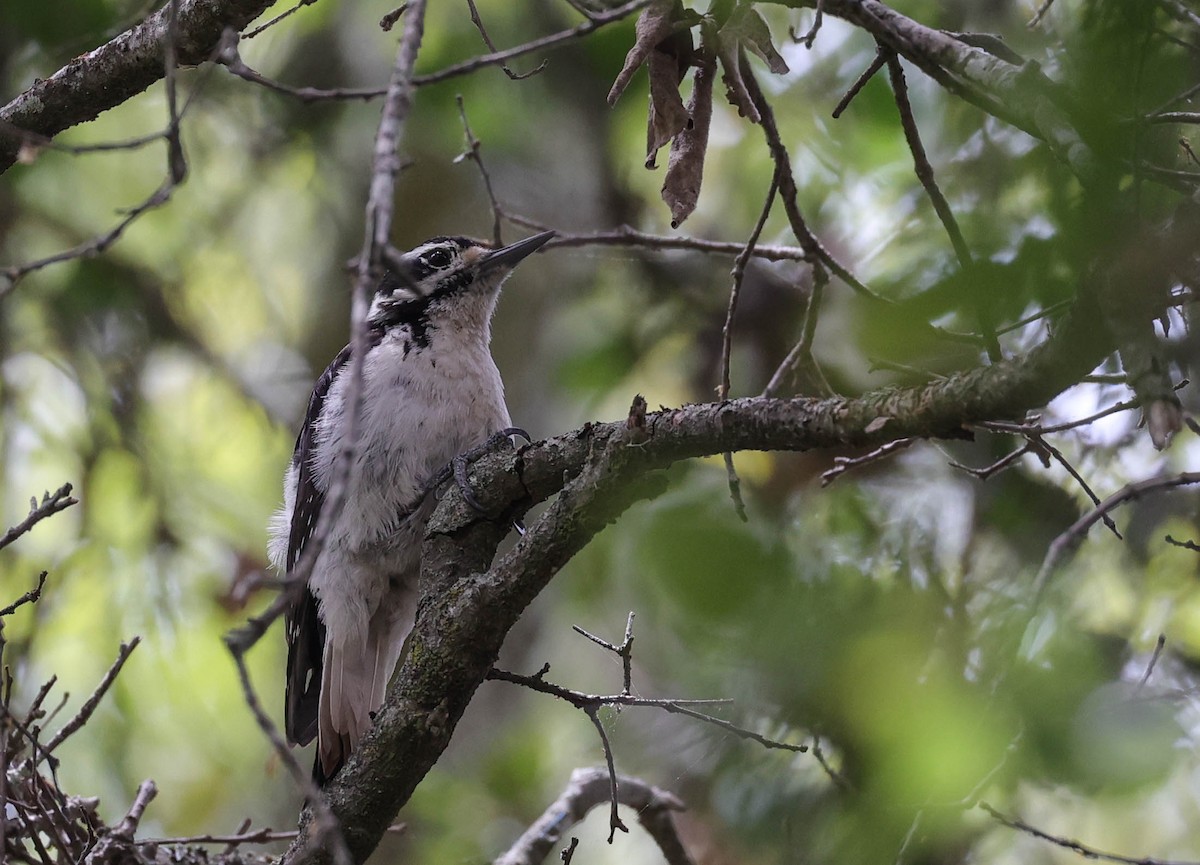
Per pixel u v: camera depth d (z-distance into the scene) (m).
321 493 9.88
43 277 14.85
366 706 9.45
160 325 15.24
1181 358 7.42
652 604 8.70
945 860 8.20
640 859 12.60
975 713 7.09
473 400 9.83
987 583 9.06
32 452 14.55
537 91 14.18
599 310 13.98
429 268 10.23
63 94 8.08
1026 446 7.38
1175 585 9.62
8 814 7.74
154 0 8.29
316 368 15.99
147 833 13.01
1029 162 8.30
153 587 13.95
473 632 7.14
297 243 16.14
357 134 15.12
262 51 15.23
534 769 12.50
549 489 7.64
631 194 14.50
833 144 11.78
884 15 6.64
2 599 13.35
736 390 12.71
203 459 15.60
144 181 15.15
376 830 7.23
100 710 13.43
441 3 13.70
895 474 10.24
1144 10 5.68
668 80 6.91
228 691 14.09
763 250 8.30
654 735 9.88
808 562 8.27
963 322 7.91
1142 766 7.20
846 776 7.49
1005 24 10.27
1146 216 6.41
